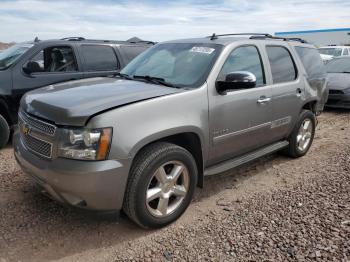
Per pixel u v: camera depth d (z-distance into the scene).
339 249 3.09
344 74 10.21
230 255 3.06
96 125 2.97
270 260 2.97
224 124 3.98
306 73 5.59
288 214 3.73
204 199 4.21
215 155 4.04
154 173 3.32
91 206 3.09
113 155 3.03
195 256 3.07
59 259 3.04
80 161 2.98
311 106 5.87
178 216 3.65
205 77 3.86
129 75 4.46
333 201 3.99
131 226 3.57
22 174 4.77
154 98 3.36
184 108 3.54
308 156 5.80
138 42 8.14
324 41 38.69
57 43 6.67
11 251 3.11
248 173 5.05
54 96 3.48
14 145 3.78
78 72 6.79
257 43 4.70
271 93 4.64
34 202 3.98
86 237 3.37
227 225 3.56
